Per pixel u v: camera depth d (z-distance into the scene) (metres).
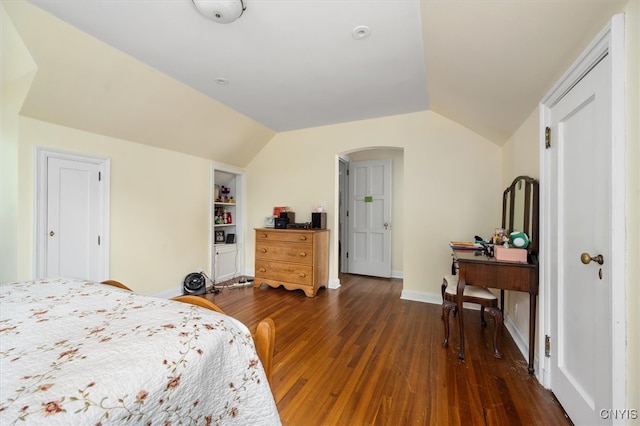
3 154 2.19
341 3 1.57
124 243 2.87
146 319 0.91
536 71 1.56
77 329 0.83
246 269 4.53
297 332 2.44
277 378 1.76
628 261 0.99
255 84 2.62
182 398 0.68
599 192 1.14
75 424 0.50
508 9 1.23
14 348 0.72
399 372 1.82
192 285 3.50
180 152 3.48
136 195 2.98
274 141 4.29
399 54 2.10
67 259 2.44
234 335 0.88
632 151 0.96
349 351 2.10
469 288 2.16
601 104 1.12
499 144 2.93
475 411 1.47
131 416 0.58
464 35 1.58
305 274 3.48
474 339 2.29
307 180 4.05
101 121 2.53
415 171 3.33
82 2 1.57
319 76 2.47
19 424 0.47
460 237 3.13
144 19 1.71
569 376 1.40
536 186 1.82
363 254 4.77
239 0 1.53
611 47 1.01
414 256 3.33
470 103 2.45
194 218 3.68
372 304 3.18
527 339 1.99
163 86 2.54
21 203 2.15
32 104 2.10
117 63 2.15
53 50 1.87
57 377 0.59
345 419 1.41
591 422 1.18
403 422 1.39
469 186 3.10
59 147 2.36
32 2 1.58
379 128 3.54
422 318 2.76
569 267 1.43
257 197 4.45
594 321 1.18
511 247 1.91
